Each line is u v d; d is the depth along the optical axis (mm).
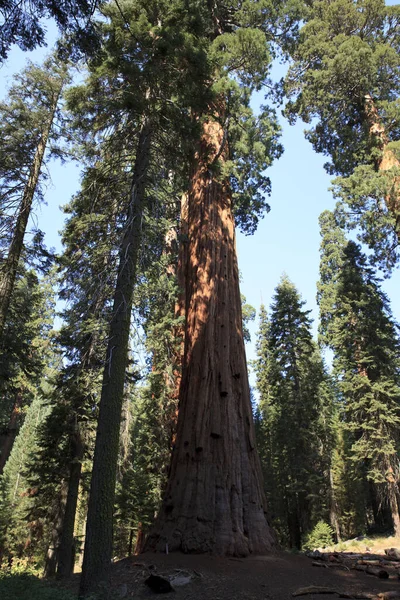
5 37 6793
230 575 6910
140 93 9281
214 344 10656
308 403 24281
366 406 21031
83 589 5918
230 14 16891
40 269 14234
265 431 32156
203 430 9422
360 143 22562
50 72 14352
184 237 14055
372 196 19109
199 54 9172
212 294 11414
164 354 16141
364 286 24125
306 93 23062
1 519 21078
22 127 13859
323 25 23109
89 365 12789
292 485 22781
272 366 28547
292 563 7898
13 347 14195
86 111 10055
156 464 15328
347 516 27359
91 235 11883
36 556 21906
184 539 8047
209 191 13375
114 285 10172
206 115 11188
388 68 21078
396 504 19078
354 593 6102
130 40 8891
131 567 7422
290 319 27391
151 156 9789
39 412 30828
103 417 7137
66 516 12422
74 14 7012
